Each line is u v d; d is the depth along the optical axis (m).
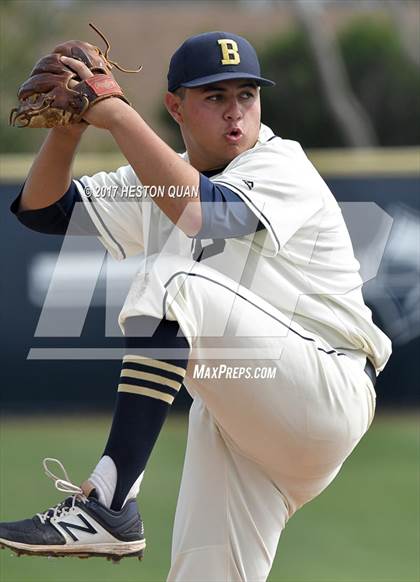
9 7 63.59
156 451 28.52
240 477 12.02
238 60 11.69
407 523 21.72
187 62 11.77
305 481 11.85
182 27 88.25
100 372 34.06
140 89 80.62
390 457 28.02
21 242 33.59
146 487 24.45
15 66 61.41
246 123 11.77
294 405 10.92
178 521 12.33
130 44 86.56
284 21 85.94
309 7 61.62
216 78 11.56
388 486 24.78
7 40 61.75
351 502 23.41
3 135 58.66
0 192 33.53
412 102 64.12
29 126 11.03
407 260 33.28
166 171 10.54
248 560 12.09
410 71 64.38
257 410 10.91
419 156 33.44
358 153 34.25
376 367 12.11
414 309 33.38
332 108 61.62
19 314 33.75
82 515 10.48
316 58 61.34
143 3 93.12
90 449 28.75
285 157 11.42
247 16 88.00
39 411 33.91
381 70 64.25
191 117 11.86
